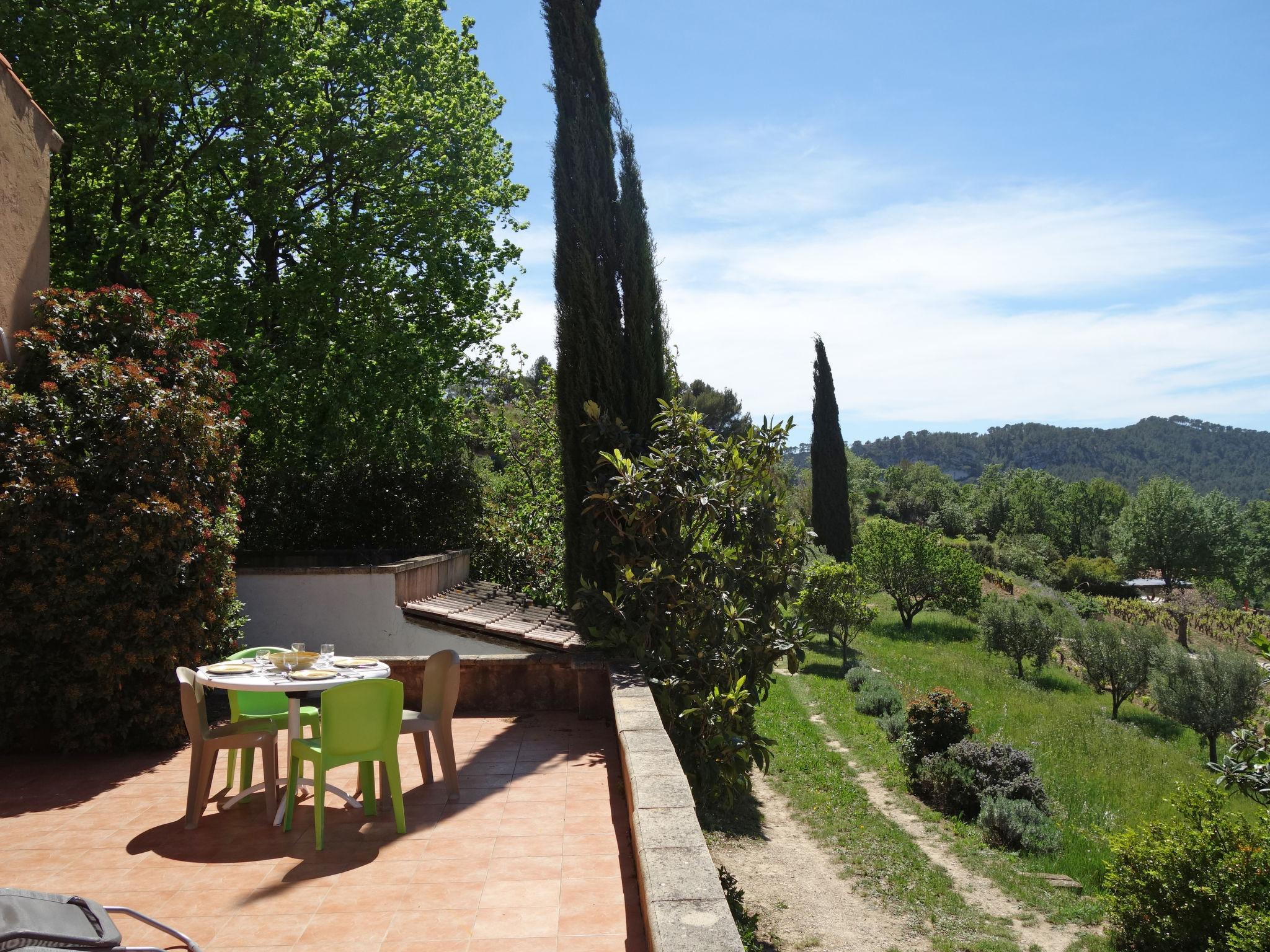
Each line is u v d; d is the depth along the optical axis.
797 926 8.53
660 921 2.70
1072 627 22.23
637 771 4.50
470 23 17.39
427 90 15.65
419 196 14.97
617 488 8.02
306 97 14.18
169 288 13.24
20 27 12.23
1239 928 7.47
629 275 9.49
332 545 15.56
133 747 7.16
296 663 5.67
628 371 9.47
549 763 6.56
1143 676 19.72
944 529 79.44
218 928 3.81
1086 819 12.12
